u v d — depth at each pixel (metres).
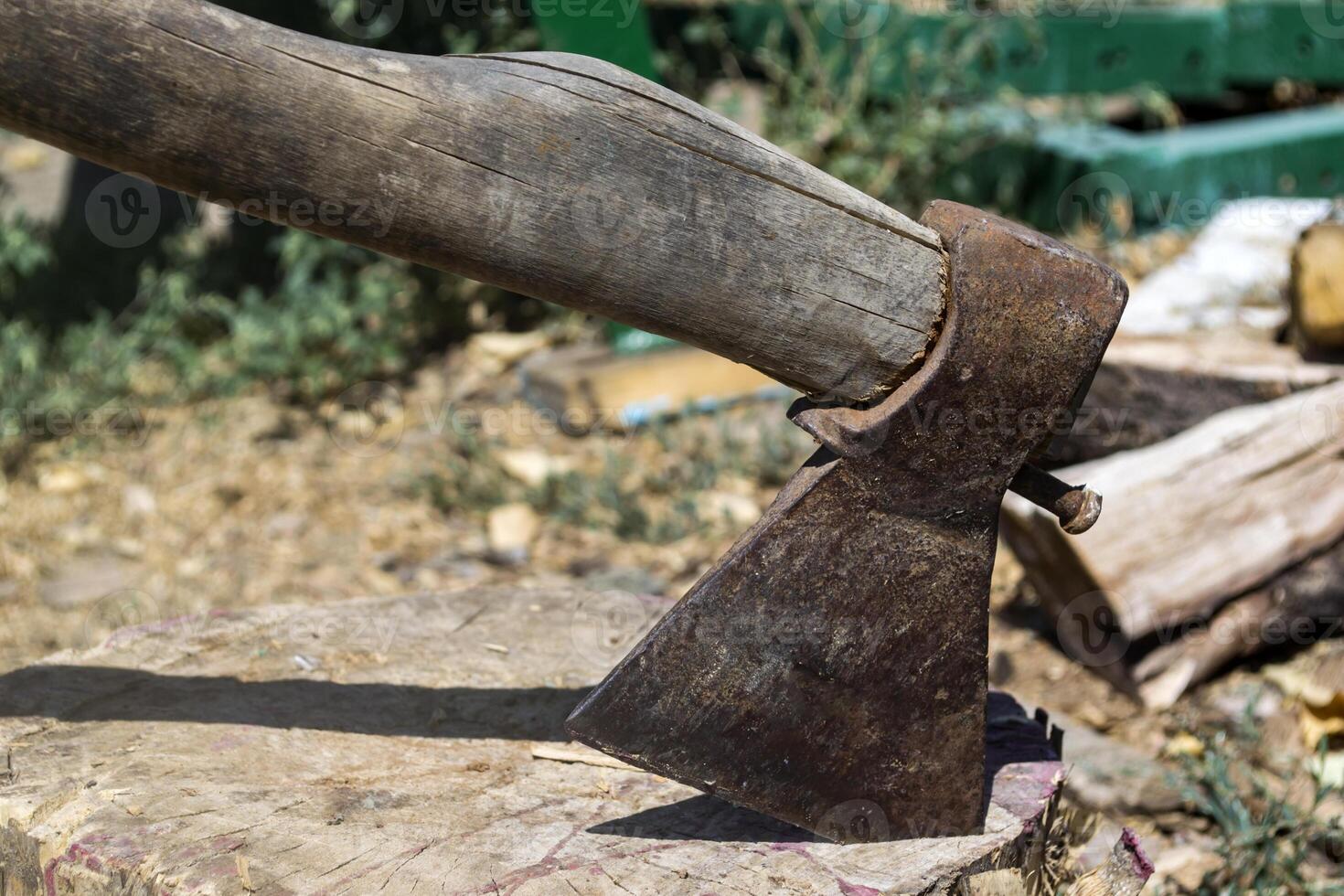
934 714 1.97
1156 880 2.96
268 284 6.68
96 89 1.64
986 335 1.85
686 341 1.95
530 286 1.86
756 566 1.89
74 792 2.07
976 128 6.30
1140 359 4.05
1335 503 3.73
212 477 5.28
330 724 2.34
